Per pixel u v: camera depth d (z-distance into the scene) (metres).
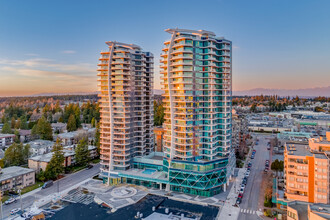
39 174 129.62
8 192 113.06
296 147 105.00
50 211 97.56
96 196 110.12
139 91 136.50
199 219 90.88
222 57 123.12
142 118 136.88
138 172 125.88
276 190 102.69
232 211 97.06
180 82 114.00
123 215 94.12
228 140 123.19
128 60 130.38
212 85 117.75
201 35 120.56
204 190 111.06
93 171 147.25
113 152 129.75
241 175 139.25
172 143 117.06
